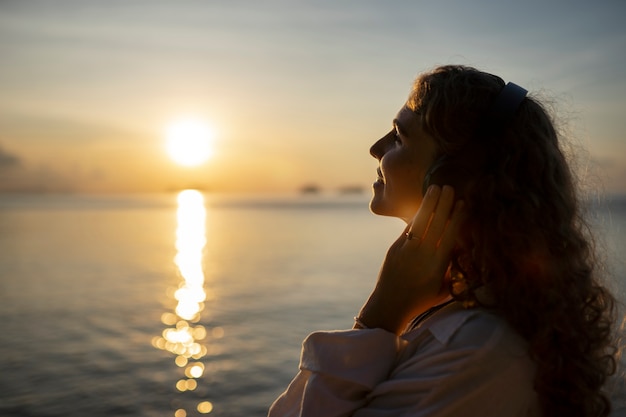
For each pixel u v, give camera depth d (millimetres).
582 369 1032
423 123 1176
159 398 11414
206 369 13484
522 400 1039
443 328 1097
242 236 64438
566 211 1108
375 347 1124
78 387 12125
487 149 1119
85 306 22141
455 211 1121
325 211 163125
